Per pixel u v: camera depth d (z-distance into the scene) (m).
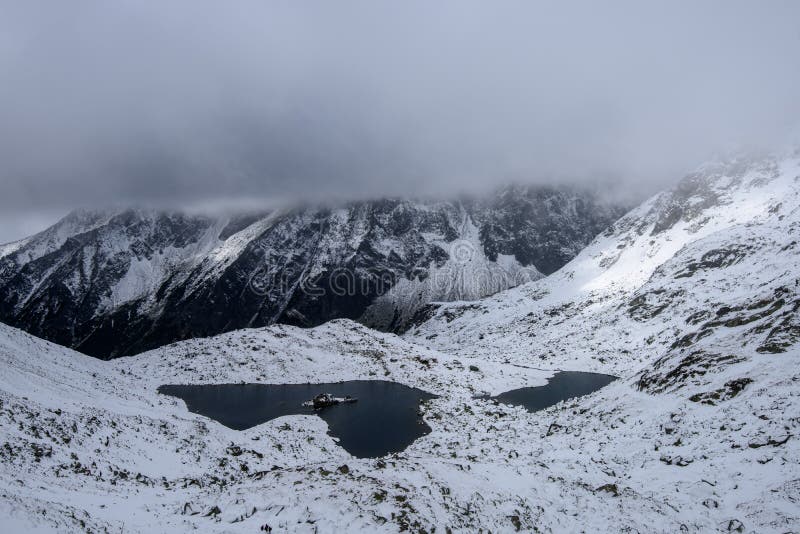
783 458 35.75
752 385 47.84
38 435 40.12
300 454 64.19
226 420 90.31
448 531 28.06
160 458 48.03
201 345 151.00
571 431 60.28
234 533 26.98
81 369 83.88
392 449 69.38
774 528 29.12
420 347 154.75
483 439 65.50
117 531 25.14
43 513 23.55
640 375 70.81
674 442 45.38
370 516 27.89
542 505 33.91
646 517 32.34
